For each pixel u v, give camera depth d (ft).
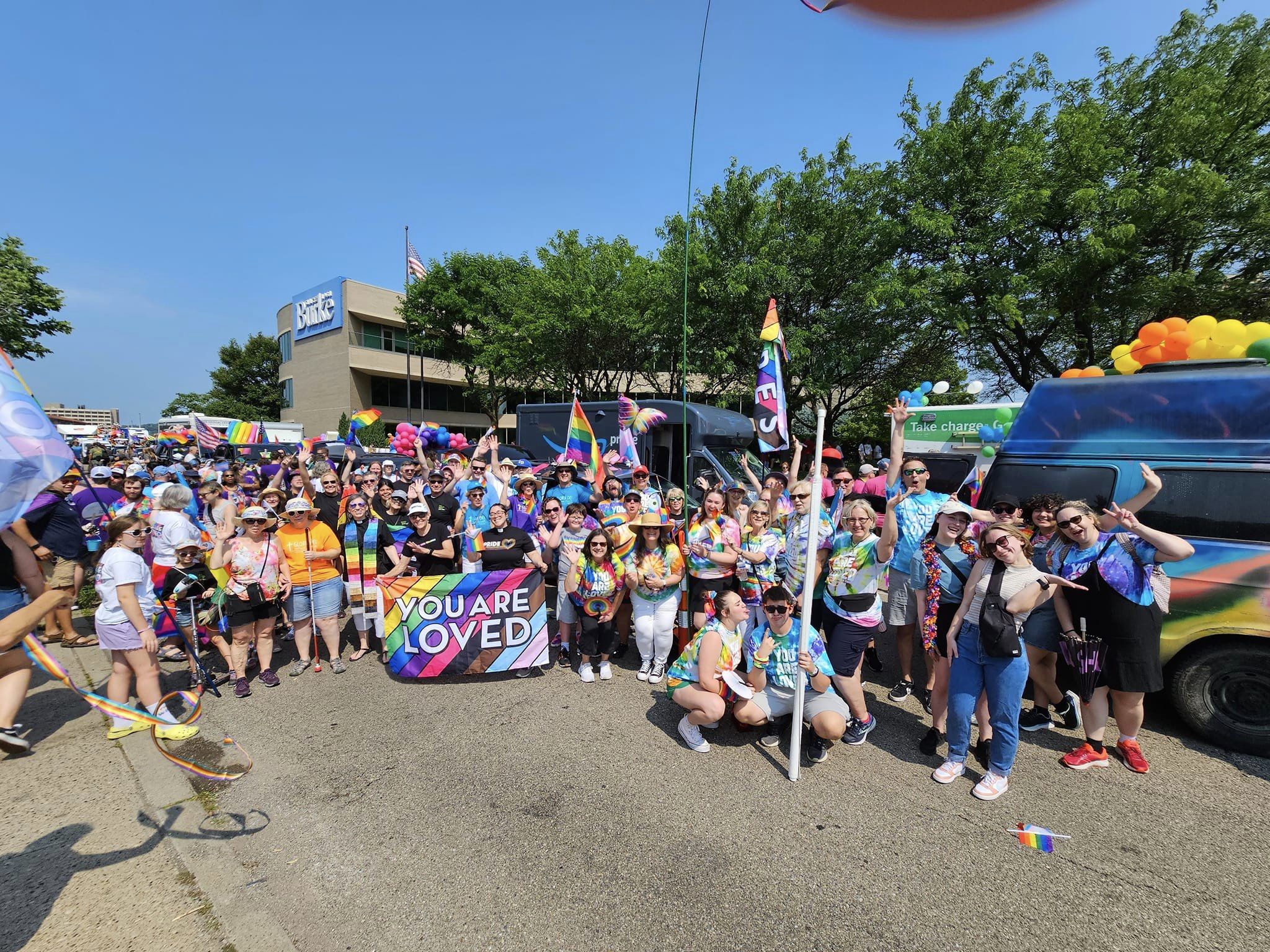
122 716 9.68
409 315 110.11
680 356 61.77
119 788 11.27
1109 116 41.55
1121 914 8.25
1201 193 34.71
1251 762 12.23
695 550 16.72
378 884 8.84
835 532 14.80
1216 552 12.62
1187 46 39.83
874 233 47.57
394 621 16.49
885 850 9.56
